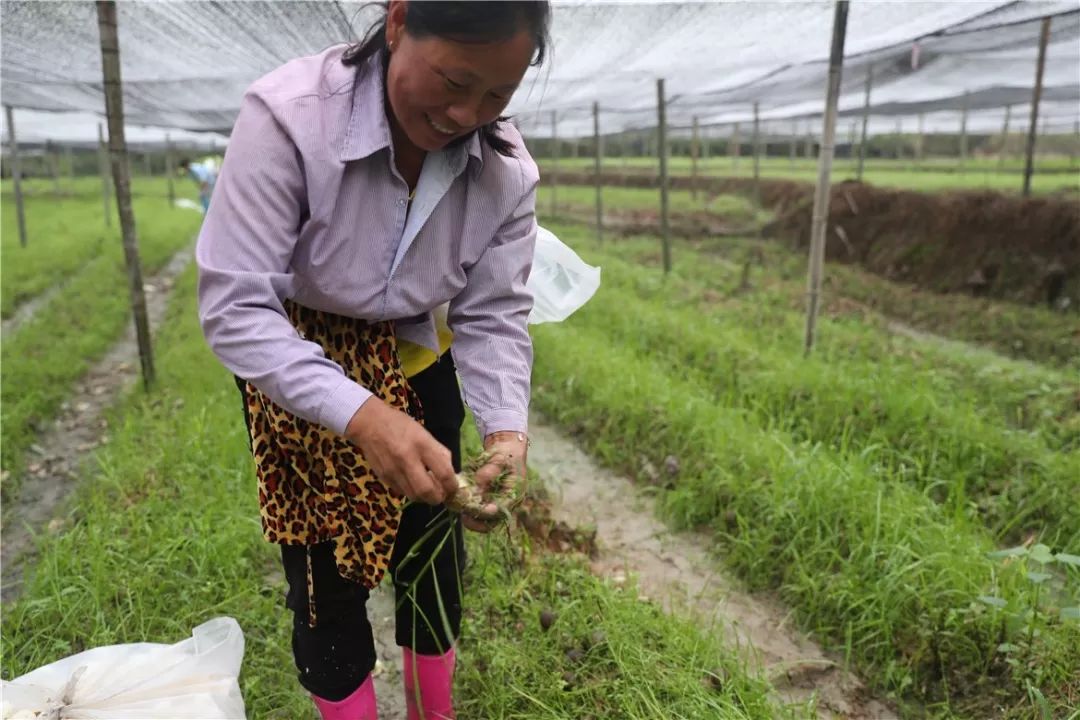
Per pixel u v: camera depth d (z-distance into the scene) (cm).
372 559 171
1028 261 923
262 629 267
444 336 191
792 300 883
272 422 165
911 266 1057
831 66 525
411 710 212
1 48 536
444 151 152
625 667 238
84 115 1243
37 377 548
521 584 280
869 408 453
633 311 705
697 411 431
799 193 1514
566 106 1073
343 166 142
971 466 403
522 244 176
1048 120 1862
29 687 180
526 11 121
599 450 450
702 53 602
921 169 2089
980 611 268
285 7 427
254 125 139
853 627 286
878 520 305
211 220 140
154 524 334
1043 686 245
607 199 2178
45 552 309
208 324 136
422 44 126
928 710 259
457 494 146
